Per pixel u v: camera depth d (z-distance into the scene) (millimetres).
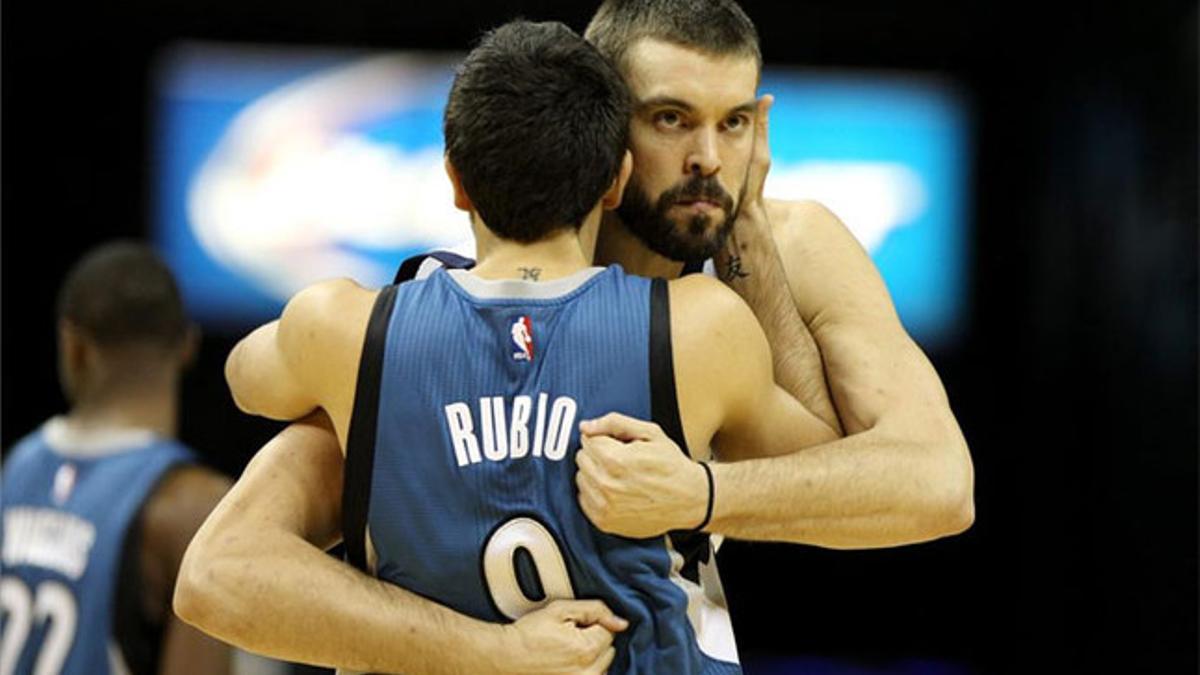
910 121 32656
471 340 8875
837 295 10438
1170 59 32656
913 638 34094
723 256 10195
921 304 32781
